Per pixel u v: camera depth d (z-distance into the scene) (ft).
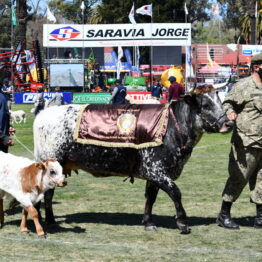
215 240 24.94
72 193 36.55
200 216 29.91
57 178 24.63
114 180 41.81
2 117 28.96
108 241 24.79
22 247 23.68
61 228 27.37
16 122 90.68
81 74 134.31
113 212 31.04
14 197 25.95
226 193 27.14
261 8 180.04
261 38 211.41
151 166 26.03
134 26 138.51
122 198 34.99
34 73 150.30
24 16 156.04
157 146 25.94
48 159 25.14
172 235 25.90
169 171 26.16
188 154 26.32
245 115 26.18
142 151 26.16
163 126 26.09
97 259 21.84
